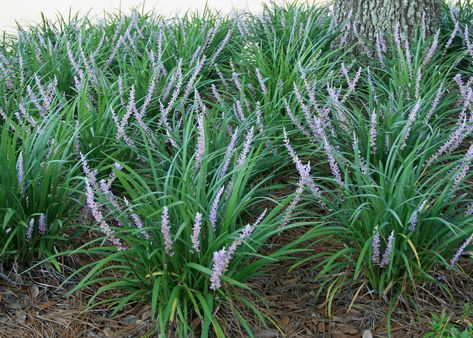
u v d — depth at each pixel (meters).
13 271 1.26
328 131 1.52
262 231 1.15
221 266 1.04
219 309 1.18
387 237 1.19
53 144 1.30
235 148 1.40
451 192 1.21
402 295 1.22
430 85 1.73
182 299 1.16
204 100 1.73
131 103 1.46
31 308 1.20
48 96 1.68
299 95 1.47
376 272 1.22
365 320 1.19
